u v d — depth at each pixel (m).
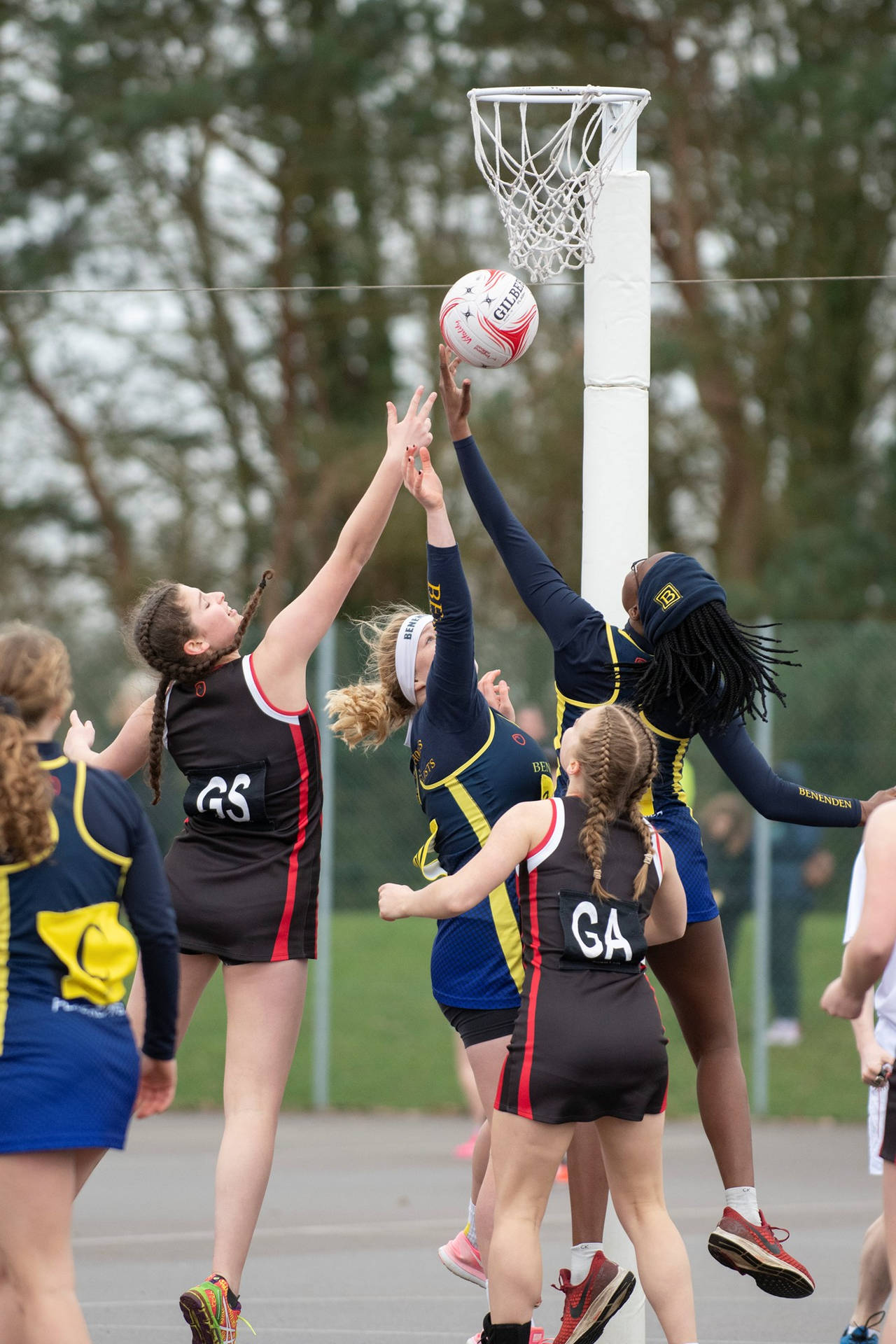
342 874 36.00
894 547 63.97
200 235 66.12
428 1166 25.33
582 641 13.93
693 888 13.91
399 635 15.34
